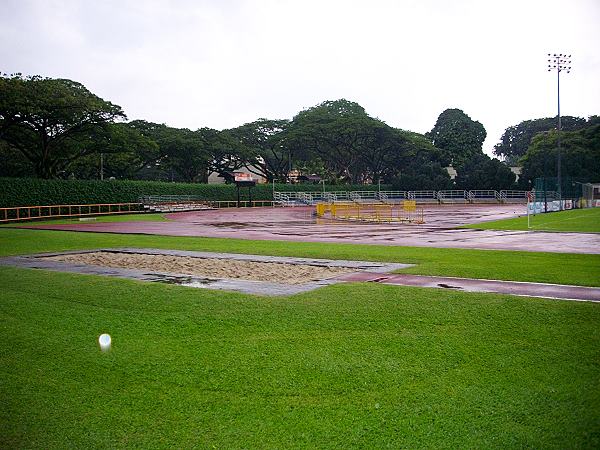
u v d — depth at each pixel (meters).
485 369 6.82
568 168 87.44
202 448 5.18
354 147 99.94
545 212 48.91
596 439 5.10
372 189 96.19
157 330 8.84
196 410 5.96
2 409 6.10
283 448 5.13
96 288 12.30
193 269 16.00
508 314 9.11
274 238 27.53
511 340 7.85
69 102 54.59
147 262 17.86
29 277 14.07
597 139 92.19
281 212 61.69
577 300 10.20
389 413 5.75
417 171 97.06
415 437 5.25
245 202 80.94
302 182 102.06
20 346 8.21
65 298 11.35
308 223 41.31
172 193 72.50
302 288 12.12
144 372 7.07
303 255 19.00
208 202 74.31
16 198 52.62
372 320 9.00
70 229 36.03
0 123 53.78
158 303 10.66
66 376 7.03
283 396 6.24
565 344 7.62
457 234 28.61
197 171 90.19
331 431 5.43
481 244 22.77
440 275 13.62
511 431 5.29
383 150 101.00
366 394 6.22
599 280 12.50
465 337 8.01
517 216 47.06
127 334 8.68
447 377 6.61
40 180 55.12
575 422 5.42
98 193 61.38
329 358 7.32
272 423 5.62
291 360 7.30
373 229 33.62
